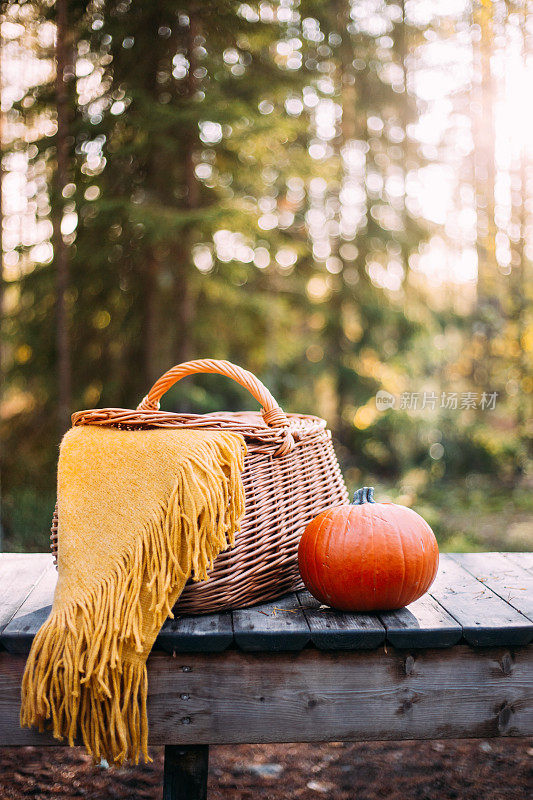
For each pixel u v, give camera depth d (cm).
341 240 703
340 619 149
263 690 145
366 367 708
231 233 527
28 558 206
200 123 469
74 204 464
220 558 149
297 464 169
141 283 522
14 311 525
